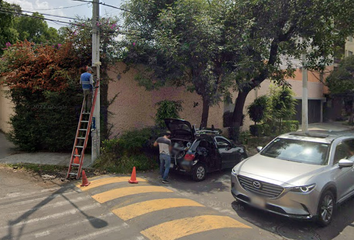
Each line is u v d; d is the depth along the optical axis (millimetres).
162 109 11242
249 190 5574
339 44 12078
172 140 9008
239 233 4824
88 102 9203
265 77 12148
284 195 5027
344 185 5891
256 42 10734
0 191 6758
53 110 10305
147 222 5105
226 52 10602
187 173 8062
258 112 16000
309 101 25312
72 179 7879
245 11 10914
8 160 9539
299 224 5402
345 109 27781
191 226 4949
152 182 7984
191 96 13844
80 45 10250
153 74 10570
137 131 10531
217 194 7164
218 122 15500
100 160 9156
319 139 6488
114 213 5566
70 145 10594
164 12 9539
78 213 5562
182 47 9250
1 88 15414
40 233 4703
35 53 10844
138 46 10297
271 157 6438
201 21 9211
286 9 10750
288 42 11703
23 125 10555
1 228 4863
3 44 17469
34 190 6922
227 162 9102
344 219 5738
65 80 10055
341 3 10047
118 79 11234
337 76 21750
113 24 10266
